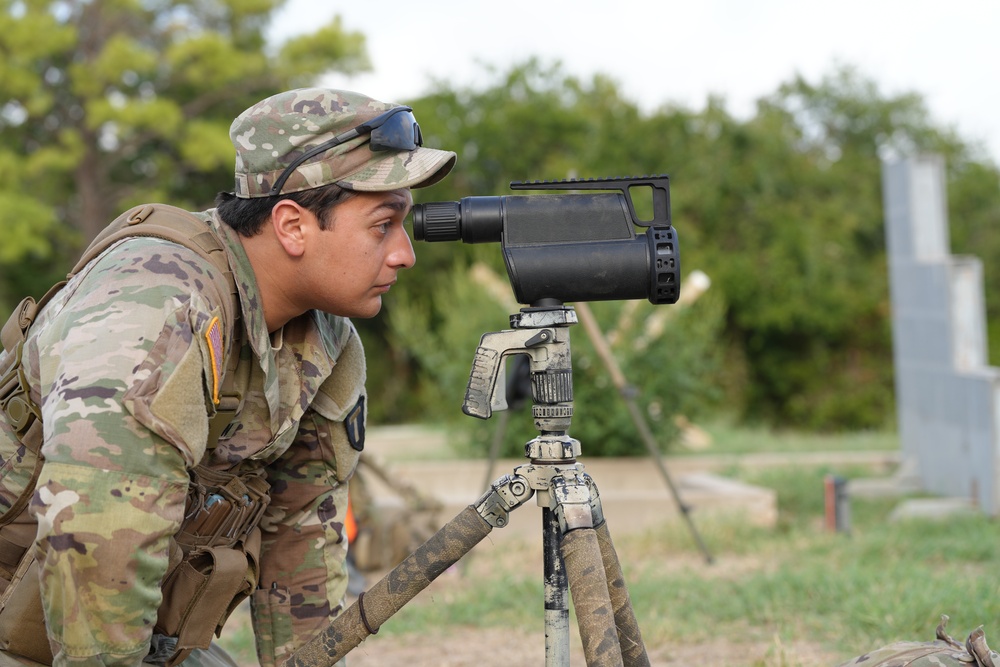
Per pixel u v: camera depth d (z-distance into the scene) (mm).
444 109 30750
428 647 5617
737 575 7051
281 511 2992
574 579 2426
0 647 2494
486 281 12516
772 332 29344
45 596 2246
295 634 3023
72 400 2209
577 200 2629
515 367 6598
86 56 27078
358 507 7520
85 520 2176
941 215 11391
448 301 14258
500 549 8398
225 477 2688
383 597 2574
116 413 2207
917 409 11422
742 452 14172
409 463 11797
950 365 10469
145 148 29375
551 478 2543
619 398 11078
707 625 5582
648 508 9344
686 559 7945
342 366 2957
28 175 25562
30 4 25312
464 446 12625
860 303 29594
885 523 9398
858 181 33188
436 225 2590
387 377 29469
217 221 2629
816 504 10562
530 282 2541
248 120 2551
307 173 2480
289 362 2750
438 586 7070
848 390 29703
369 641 5754
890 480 11609
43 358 2332
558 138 30438
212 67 26312
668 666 4922
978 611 5141
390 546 7691
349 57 28000
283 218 2520
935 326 10852
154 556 2285
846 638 5078
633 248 2566
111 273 2355
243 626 6031
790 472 11969
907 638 4879
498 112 30625
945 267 10570
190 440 2307
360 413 3008
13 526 2551
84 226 27391
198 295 2379
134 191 27750
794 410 29500
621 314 11281
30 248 25219
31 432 2469
